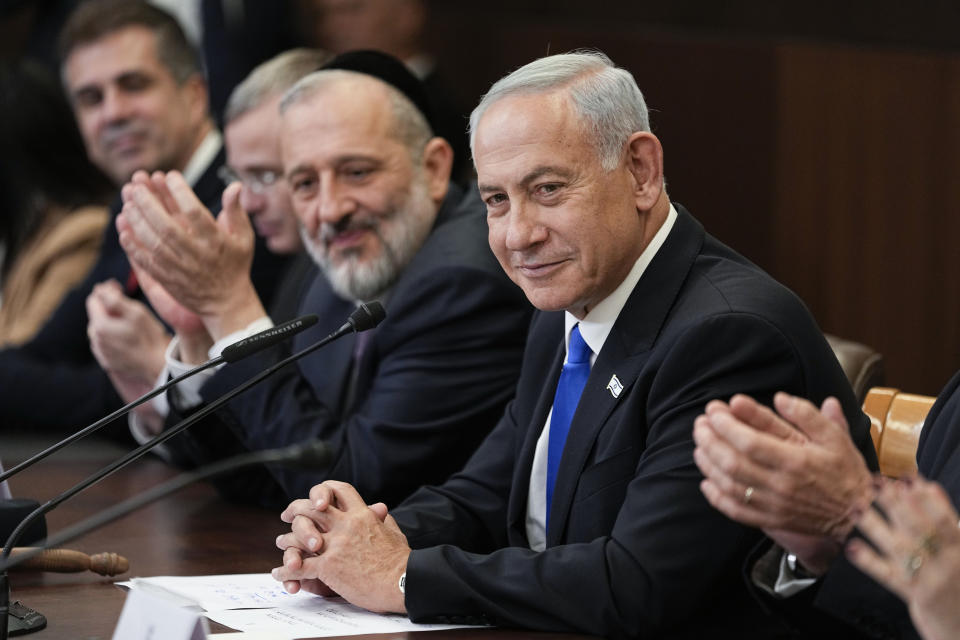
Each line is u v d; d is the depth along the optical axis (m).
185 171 16.31
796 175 19.56
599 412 7.99
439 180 11.38
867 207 19.66
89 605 7.76
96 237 17.59
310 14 19.09
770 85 19.53
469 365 10.45
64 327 15.92
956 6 19.83
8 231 17.75
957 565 5.34
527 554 7.48
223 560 9.03
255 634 7.01
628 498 7.50
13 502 8.73
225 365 10.64
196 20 21.28
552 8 21.44
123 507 6.40
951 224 19.66
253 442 10.66
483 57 20.81
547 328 9.03
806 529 6.40
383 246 11.04
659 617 7.21
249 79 13.66
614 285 8.16
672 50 19.91
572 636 7.25
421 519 8.80
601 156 7.93
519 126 7.91
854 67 19.55
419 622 7.46
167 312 11.07
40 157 17.69
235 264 10.69
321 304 11.84
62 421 15.17
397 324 10.69
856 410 8.07
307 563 7.85
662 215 8.29
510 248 8.02
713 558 7.26
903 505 5.45
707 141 19.84
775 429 6.39
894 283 19.70
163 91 16.00
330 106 10.96
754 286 7.84
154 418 12.60
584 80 7.97
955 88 19.58
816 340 7.82
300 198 11.18
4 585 6.90
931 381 19.77
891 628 6.59
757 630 7.53
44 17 21.34
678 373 7.62
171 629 5.93
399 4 18.77
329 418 10.63
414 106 11.26
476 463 9.16
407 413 10.36
